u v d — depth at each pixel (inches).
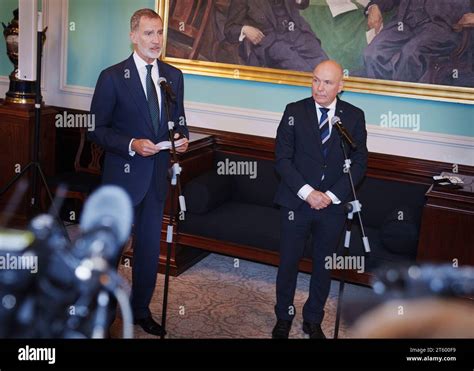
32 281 92.7
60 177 196.9
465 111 177.2
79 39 217.9
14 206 202.4
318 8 185.5
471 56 173.0
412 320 61.6
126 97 135.7
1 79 231.5
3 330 84.6
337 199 136.8
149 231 139.7
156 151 130.3
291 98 194.7
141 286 141.3
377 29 180.2
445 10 173.5
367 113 186.1
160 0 202.4
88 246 141.1
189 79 205.9
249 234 173.8
